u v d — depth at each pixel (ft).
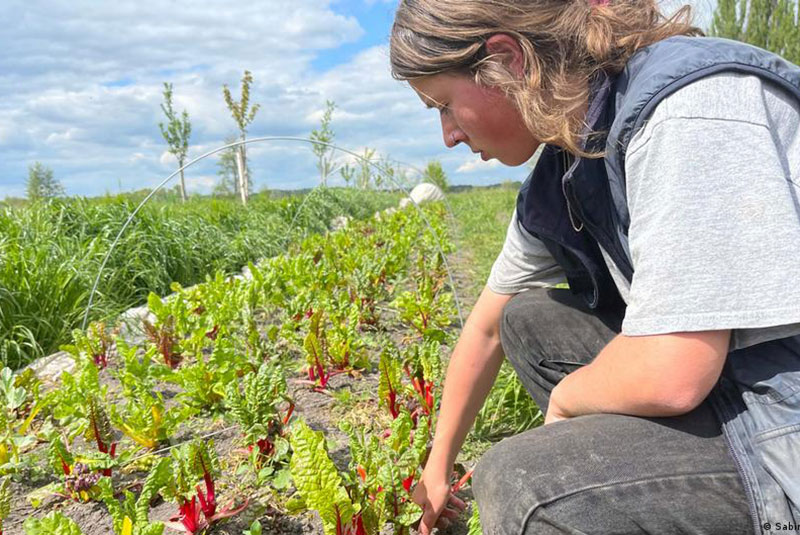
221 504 6.87
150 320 15.05
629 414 4.29
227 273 23.89
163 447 8.32
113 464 7.20
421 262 19.60
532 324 6.41
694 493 4.03
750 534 4.06
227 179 65.00
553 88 4.34
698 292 3.69
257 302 14.96
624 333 4.04
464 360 6.42
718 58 3.91
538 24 4.28
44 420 9.30
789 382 3.87
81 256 17.15
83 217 20.83
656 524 4.09
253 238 27.48
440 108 4.85
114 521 5.83
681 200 3.75
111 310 15.44
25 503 7.30
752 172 3.69
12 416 9.05
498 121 4.66
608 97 4.39
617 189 4.25
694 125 3.77
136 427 8.11
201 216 28.32
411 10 4.58
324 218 36.99
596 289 5.64
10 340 12.86
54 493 7.20
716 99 3.80
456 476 7.27
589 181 4.52
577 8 4.33
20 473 7.85
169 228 22.65
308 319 13.73
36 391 9.09
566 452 4.26
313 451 5.08
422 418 6.35
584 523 4.10
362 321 14.34
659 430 4.21
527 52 4.29
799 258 3.63
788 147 3.93
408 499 5.73
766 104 3.91
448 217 46.39
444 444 6.23
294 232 31.50
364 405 9.68
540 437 4.49
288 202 37.09
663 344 3.82
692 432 4.18
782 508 3.75
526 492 4.22
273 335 11.60
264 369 7.47
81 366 10.84
